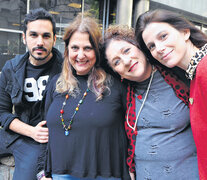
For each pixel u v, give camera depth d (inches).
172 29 49.0
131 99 60.1
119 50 55.8
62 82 61.4
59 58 76.1
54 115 58.7
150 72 58.4
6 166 115.3
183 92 54.9
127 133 59.7
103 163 55.8
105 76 60.5
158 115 55.2
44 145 68.5
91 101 57.9
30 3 181.0
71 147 56.1
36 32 68.1
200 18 256.7
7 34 172.9
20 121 73.2
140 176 57.4
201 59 45.9
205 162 48.8
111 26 62.7
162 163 53.9
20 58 76.3
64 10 201.2
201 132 47.9
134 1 218.4
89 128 55.5
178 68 56.2
